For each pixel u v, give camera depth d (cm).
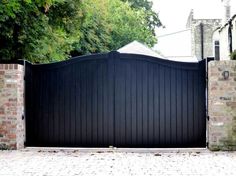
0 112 936
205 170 727
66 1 1397
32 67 979
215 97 912
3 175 695
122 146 959
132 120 959
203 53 3281
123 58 962
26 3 1171
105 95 964
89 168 748
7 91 934
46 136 976
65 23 1470
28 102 978
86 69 968
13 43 1274
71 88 971
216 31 2764
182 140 949
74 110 970
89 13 1859
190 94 948
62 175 693
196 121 947
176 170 729
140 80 958
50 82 976
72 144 970
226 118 912
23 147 966
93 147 966
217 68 912
